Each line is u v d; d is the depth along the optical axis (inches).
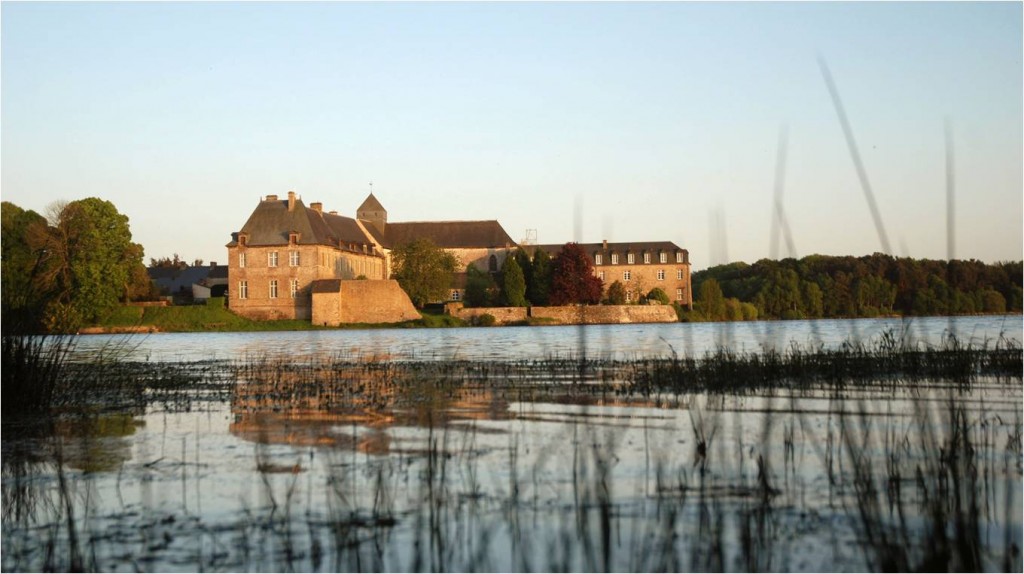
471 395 632.4
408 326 3250.5
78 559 265.7
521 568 252.8
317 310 3309.5
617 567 252.2
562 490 333.7
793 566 251.0
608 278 4074.8
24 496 346.3
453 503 317.7
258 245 3464.6
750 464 372.8
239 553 270.5
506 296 3454.7
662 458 386.9
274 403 611.2
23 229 2108.8
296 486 350.3
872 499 289.6
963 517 280.4
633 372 802.8
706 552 262.2
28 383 588.1
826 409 524.4
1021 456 374.6
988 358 816.3
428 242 3720.5
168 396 669.3
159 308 3073.3
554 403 577.3
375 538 280.7
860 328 1546.5
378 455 406.3
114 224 3011.8
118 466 398.3
